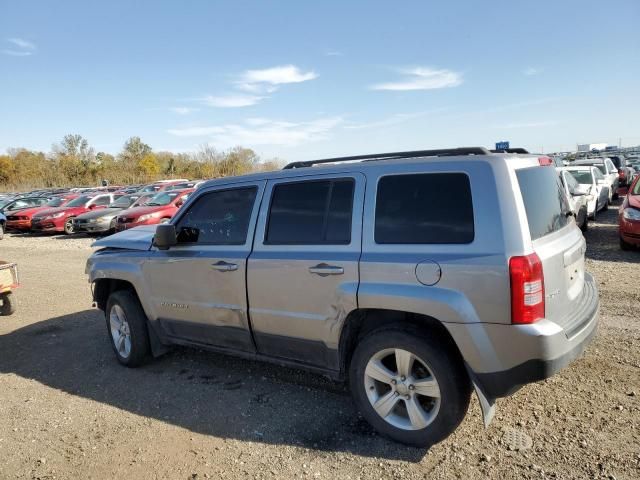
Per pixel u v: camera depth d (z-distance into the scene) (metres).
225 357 5.16
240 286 3.98
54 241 18.34
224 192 4.27
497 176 3.01
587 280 4.01
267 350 4.02
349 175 3.57
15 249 16.42
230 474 3.13
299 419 3.76
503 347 2.88
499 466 3.00
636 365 4.21
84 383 4.74
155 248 4.72
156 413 4.02
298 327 3.70
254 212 4.02
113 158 70.81
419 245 3.16
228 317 4.13
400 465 3.09
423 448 3.25
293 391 4.25
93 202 21.45
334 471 3.09
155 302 4.70
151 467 3.27
